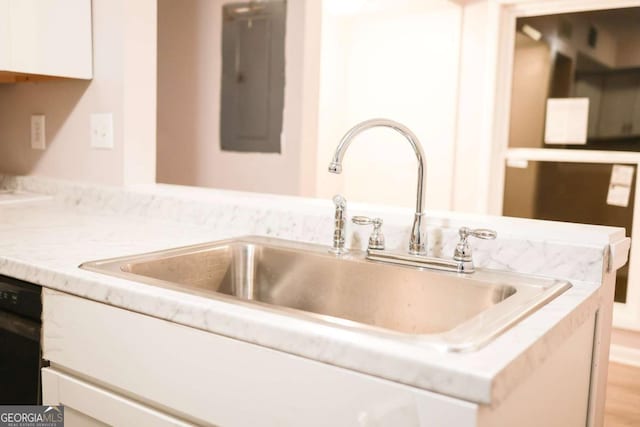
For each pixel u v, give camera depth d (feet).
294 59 8.63
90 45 6.07
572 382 3.40
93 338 3.47
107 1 5.91
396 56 12.27
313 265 4.43
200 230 5.26
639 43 9.42
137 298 3.19
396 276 4.05
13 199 6.32
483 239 4.01
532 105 10.57
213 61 9.36
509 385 2.30
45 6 5.62
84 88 6.23
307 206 4.83
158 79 9.87
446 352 2.38
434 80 11.69
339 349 2.50
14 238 4.61
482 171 11.02
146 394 3.22
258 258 4.72
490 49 10.69
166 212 5.64
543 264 3.81
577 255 3.69
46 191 6.67
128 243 4.54
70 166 6.49
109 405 3.40
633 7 9.42
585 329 3.54
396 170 12.55
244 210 5.15
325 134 12.98
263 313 2.84
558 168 10.40
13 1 5.35
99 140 6.15
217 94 9.38
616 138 9.79
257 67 8.96
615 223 9.93
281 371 2.69
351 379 2.48
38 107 6.75
